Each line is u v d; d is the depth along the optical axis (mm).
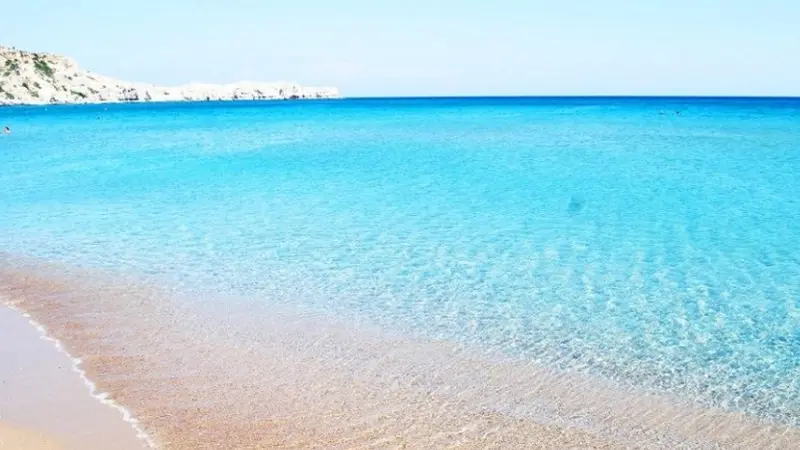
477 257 14750
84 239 16781
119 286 12898
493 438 7383
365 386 8656
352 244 16016
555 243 15953
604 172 27609
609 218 18703
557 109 106875
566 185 24453
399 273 13641
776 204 20438
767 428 7629
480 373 9062
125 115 99688
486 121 69625
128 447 6984
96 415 7699
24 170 30922
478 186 24469
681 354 9672
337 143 43250
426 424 7691
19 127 67875
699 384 8734
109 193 24000
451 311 11445
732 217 18688
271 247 15828
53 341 10055
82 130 61906
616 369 9188
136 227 18156
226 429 7488
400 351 9789
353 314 11336
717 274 13445
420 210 20094
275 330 10617
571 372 9109
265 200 22156
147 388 8500
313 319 11102
